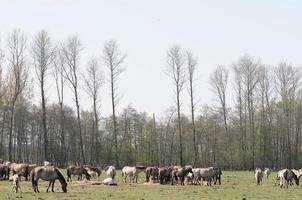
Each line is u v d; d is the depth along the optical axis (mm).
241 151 105438
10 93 84688
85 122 117688
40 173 38250
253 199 35562
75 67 84500
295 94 108000
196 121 117312
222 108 108000
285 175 47906
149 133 120750
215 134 114750
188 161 119188
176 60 90812
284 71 106750
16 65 83000
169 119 120750
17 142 110125
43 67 81562
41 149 112062
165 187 45781
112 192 39125
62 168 83062
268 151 107000
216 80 102938
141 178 59031
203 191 41500
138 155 119688
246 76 103500
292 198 36688
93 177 57594
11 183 47062
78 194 36875
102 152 111688
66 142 115938
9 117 100500
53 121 112625
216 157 112812
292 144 112125
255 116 107125
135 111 120125
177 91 91188
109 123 117625
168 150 121312
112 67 86250
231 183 52906
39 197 34000
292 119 109562
